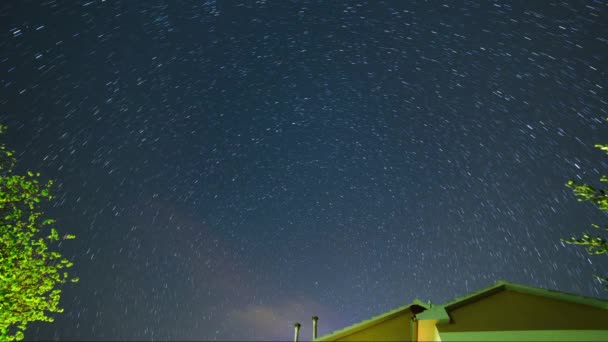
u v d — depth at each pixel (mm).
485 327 10289
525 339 9898
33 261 11836
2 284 10945
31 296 11492
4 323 11133
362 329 14242
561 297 10641
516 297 11000
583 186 9672
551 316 10359
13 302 11203
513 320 10375
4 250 11297
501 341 9992
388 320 14391
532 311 10547
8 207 11648
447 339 10164
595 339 9508
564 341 9672
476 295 11078
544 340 9773
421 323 10656
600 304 10266
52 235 12055
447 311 10820
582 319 10188
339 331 14180
